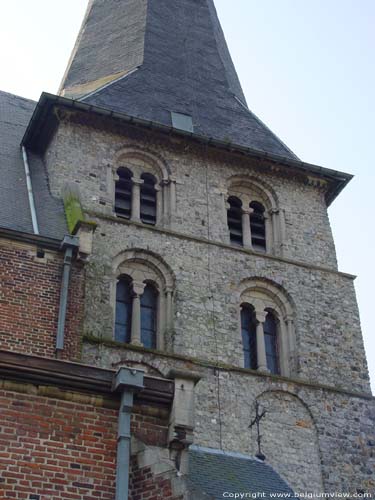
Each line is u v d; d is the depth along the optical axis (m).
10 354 15.12
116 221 27.03
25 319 20.81
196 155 30.67
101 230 26.55
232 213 30.47
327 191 32.34
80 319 21.55
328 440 25.19
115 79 32.81
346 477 24.64
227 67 38.19
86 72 35.78
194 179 29.97
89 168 28.28
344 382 26.88
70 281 21.98
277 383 25.67
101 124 29.59
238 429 24.09
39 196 26.56
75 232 23.19
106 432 15.22
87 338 23.62
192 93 34.19
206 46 37.78
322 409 25.78
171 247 27.34
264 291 28.27
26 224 23.89
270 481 20.50
